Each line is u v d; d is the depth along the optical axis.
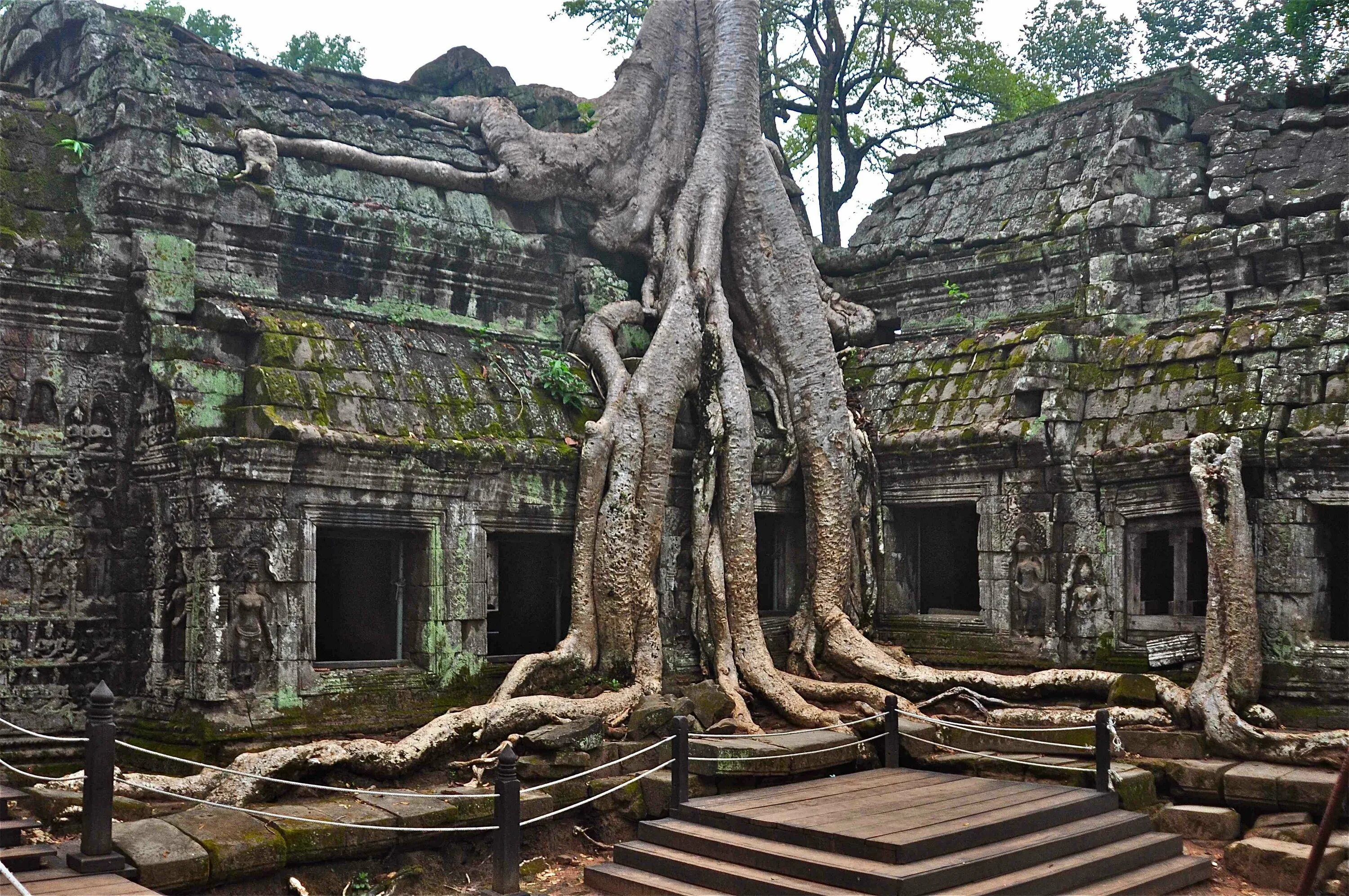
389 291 13.92
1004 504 14.28
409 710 12.12
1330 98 14.41
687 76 16.06
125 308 12.14
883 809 9.99
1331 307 12.94
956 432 14.36
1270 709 12.16
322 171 13.49
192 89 12.82
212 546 11.10
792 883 8.75
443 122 15.07
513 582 14.23
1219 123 14.96
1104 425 13.77
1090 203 14.95
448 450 12.44
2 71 13.87
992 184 16.53
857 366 16.16
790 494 15.24
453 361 13.55
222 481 11.18
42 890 7.72
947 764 12.31
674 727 10.55
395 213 13.79
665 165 15.74
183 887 8.53
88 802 8.36
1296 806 10.62
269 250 13.00
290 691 11.44
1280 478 12.36
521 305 14.98
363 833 9.52
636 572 13.38
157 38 12.84
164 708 11.44
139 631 11.93
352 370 12.41
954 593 16.17
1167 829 11.02
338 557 13.20
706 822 10.07
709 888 9.19
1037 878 8.90
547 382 13.95
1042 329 14.52
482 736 11.48
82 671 11.74
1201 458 12.50
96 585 11.88
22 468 11.52
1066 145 15.94
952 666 14.49
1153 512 13.25
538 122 16.16
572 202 15.40
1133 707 12.45
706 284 14.72
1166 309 14.38
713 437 14.20
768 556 15.61
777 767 11.70
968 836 9.21
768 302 15.32
